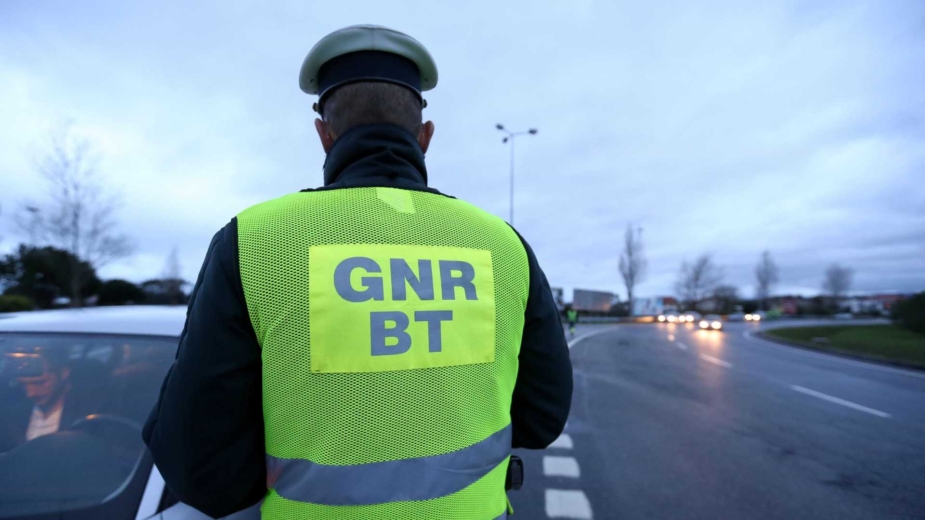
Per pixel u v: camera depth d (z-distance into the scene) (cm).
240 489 96
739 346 1970
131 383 186
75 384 187
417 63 124
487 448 101
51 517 144
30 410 183
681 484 404
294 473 90
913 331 2348
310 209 96
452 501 94
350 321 90
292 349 89
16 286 2258
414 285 95
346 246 94
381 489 89
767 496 381
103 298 2612
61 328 199
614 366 1159
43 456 164
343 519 88
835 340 2220
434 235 102
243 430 94
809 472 434
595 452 487
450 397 96
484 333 102
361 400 89
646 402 729
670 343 2030
